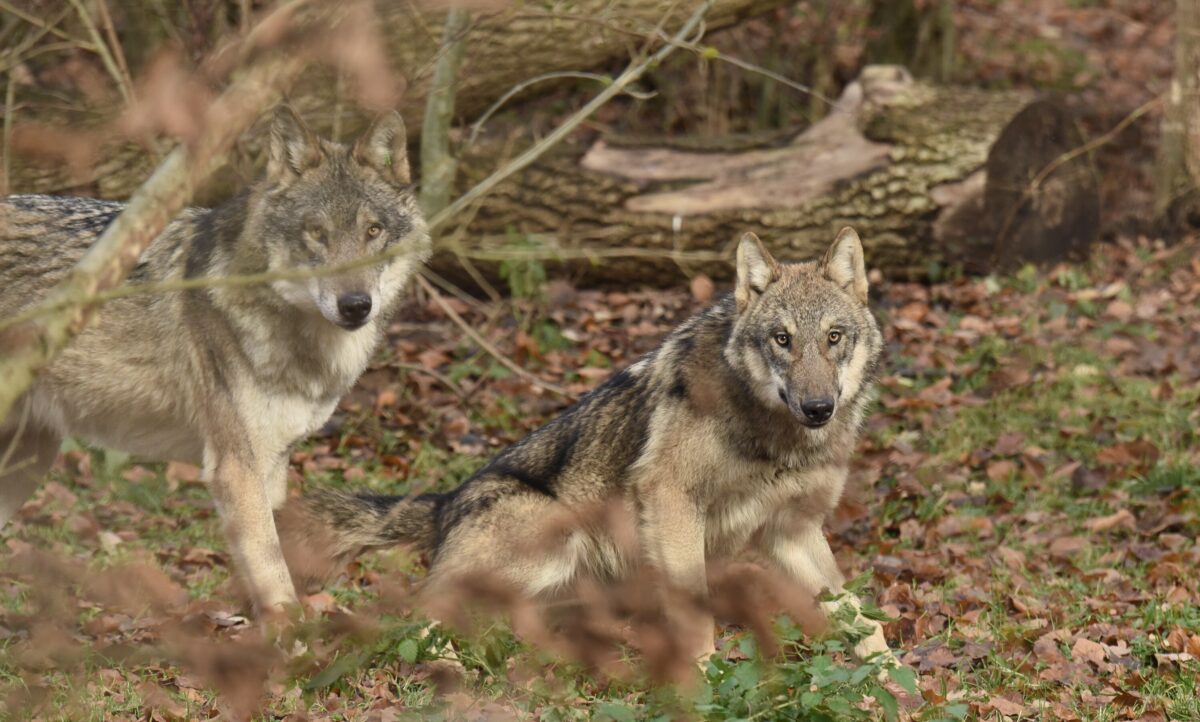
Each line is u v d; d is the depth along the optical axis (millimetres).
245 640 8117
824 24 22562
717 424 8789
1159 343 15477
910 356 15344
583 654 7395
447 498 9602
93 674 8055
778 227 17188
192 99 4434
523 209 17109
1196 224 18719
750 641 7152
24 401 9609
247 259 9055
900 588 9797
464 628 7824
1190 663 8422
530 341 15422
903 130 17547
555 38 15492
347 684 8023
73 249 9578
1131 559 10609
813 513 9156
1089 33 27281
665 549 8844
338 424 13773
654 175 17391
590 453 9211
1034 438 13258
